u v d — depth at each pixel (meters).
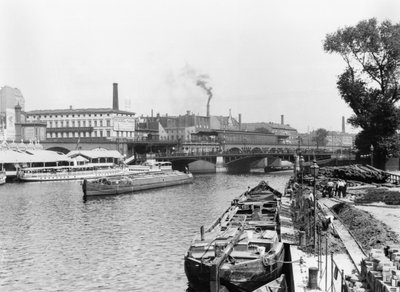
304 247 24.38
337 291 17.91
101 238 38.47
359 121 69.88
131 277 27.77
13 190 75.62
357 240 26.42
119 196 69.94
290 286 21.58
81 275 28.30
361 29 66.25
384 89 69.56
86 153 112.50
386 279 16.50
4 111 134.38
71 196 68.44
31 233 40.72
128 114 158.25
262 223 30.48
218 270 20.25
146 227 43.22
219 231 28.03
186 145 150.12
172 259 31.48
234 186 86.62
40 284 26.75
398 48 64.00
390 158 81.31
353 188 53.94
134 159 130.38
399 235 26.25
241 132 180.75
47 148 115.94
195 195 71.12
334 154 137.38
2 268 29.94
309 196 43.91
